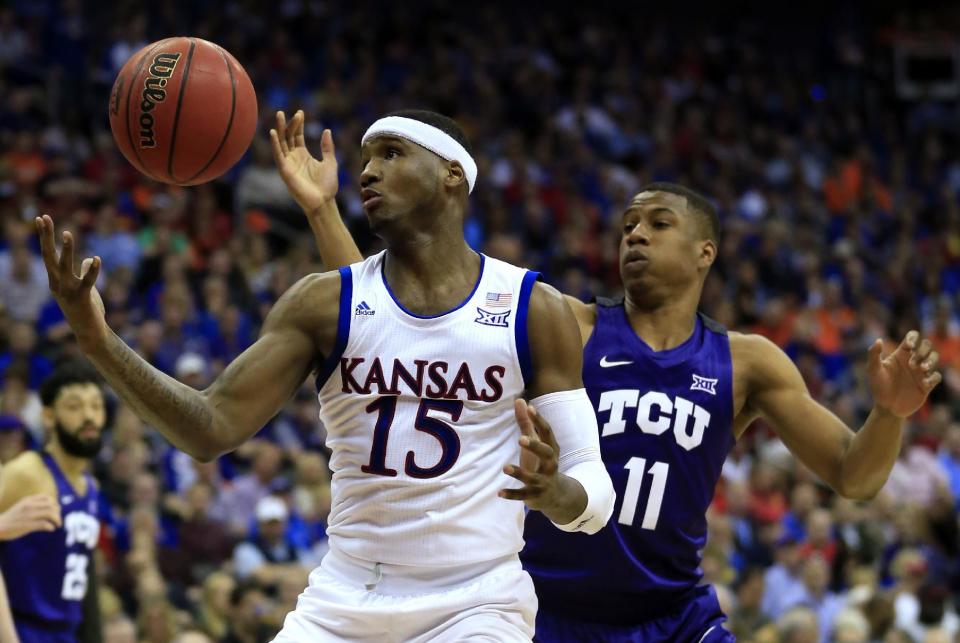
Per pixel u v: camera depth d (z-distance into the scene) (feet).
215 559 31.58
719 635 15.89
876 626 32.89
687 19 86.89
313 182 15.58
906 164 79.92
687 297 16.30
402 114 12.46
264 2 67.31
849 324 58.49
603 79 74.69
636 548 15.78
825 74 85.46
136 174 50.65
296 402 38.86
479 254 12.60
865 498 15.83
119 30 59.72
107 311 39.58
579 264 54.08
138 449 33.19
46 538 20.49
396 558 11.87
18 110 52.24
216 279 41.63
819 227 68.28
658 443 15.76
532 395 12.25
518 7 81.30
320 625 11.98
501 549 12.04
